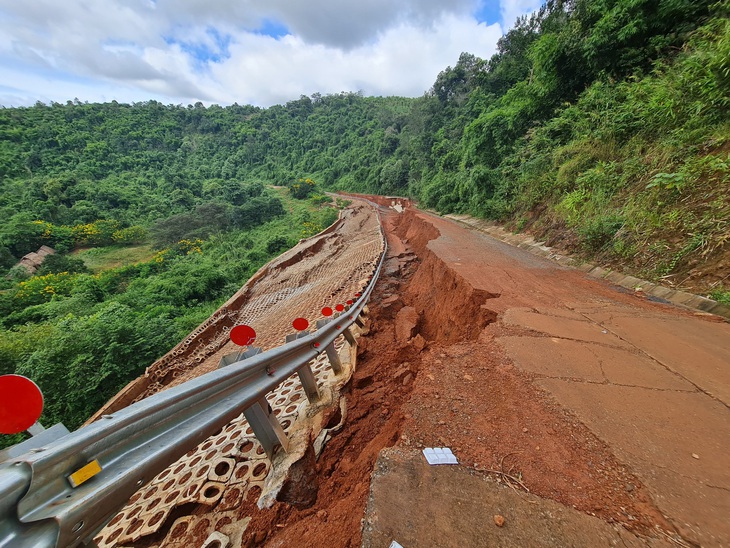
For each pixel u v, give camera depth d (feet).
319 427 9.48
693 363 10.42
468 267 24.36
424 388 9.70
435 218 63.36
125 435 4.09
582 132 34.81
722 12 27.02
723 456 6.73
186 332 38.99
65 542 3.06
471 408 8.59
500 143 56.18
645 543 5.02
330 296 32.30
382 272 35.70
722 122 20.36
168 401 4.58
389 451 7.06
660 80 27.53
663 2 30.07
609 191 26.13
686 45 27.68
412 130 152.87
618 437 7.30
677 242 18.39
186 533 6.93
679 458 6.70
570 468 6.53
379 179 159.22
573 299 17.02
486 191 54.03
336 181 218.18
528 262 26.48
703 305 14.96
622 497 5.85
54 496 3.14
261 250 85.61
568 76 42.70
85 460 3.56
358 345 15.52
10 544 2.61
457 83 125.39
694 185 19.26
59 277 76.79
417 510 5.61
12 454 3.19
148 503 7.86
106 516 3.72
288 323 30.40
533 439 7.36
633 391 9.00
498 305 16.20
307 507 7.33
